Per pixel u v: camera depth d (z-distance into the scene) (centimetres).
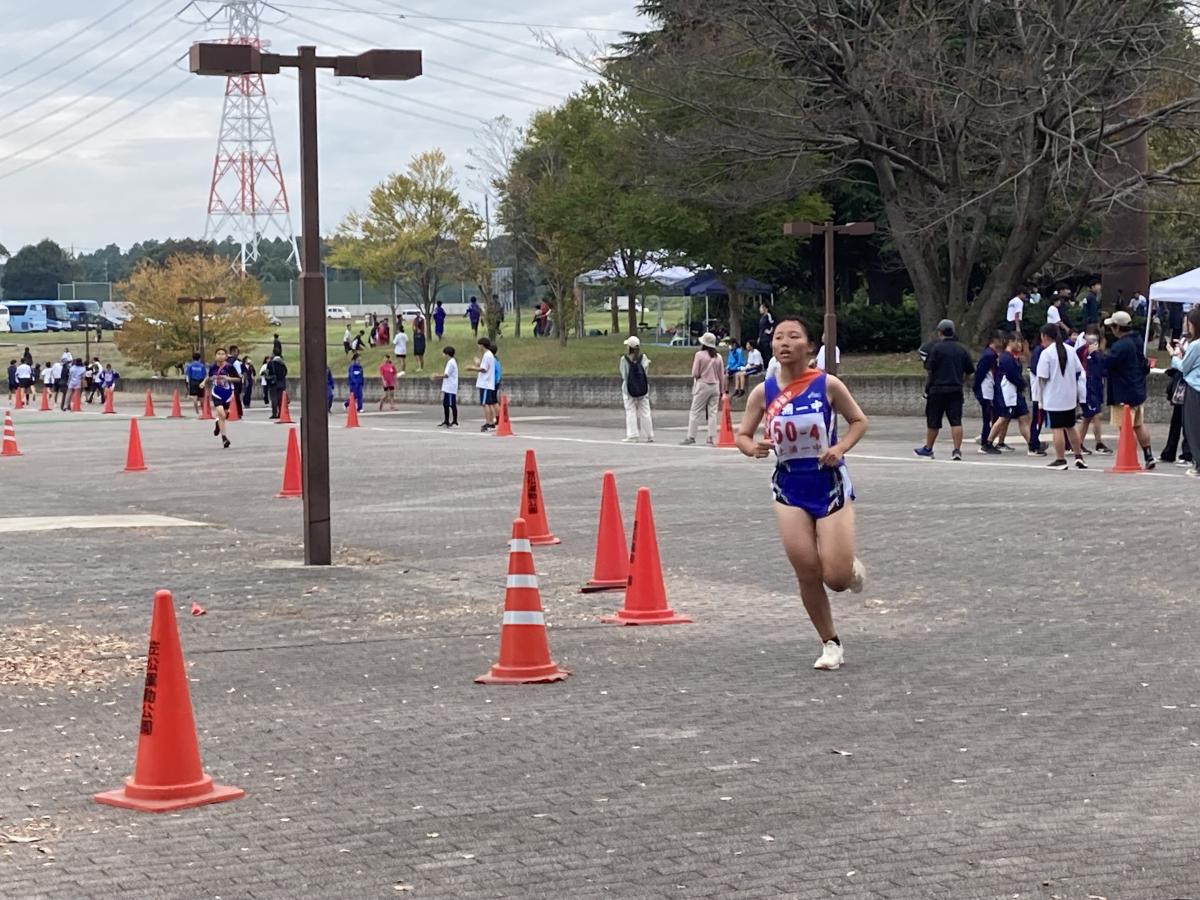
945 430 3216
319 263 1430
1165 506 1688
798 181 4019
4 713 855
